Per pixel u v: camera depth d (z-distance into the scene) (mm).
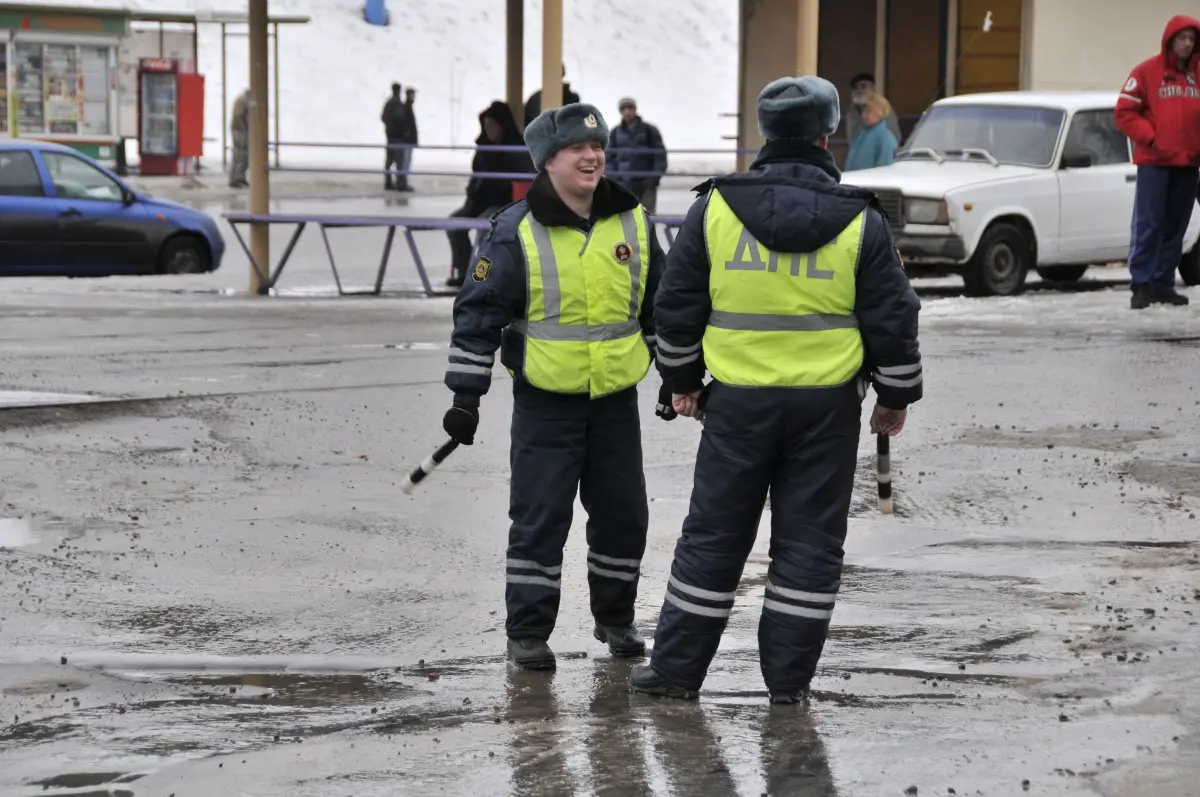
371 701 8609
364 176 73312
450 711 8398
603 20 110625
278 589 11047
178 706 8516
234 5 99438
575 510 13445
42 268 35000
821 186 8109
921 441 15945
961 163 30984
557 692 8797
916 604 10422
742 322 8203
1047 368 20219
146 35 77062
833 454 8266
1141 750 7348
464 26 105375
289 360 21844
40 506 13484
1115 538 12188
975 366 20469
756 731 7848
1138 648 9227
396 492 14070
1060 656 9125
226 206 57406
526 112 34562
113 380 19875
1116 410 17359
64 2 60281
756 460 8281
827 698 8461
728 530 8414
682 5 115000
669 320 8367
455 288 33500
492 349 9289
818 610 8305
